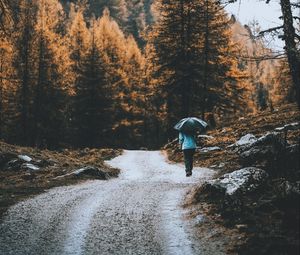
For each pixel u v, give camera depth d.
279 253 7.66
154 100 53.47
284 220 8.71
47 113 41.62
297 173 11.10
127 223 10.11
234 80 39.56
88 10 111.62
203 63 35.41
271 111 34.28
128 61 60.00
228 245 8.37
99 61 44.66
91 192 13.78
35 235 9.34
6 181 15.99
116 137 53.41
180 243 8.73
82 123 44.50
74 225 10.01
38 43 40.16
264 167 12.32
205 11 34.31
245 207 9.86
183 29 34.47
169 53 34.75
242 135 25.95
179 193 13.12
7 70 38.69
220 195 11.25
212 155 21.94
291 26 13.62
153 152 30.25
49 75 41.16
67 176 17.06
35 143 41.28
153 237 9.15
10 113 40.81
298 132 21.22
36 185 15.02
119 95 51.03
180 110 38.09
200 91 35.53
